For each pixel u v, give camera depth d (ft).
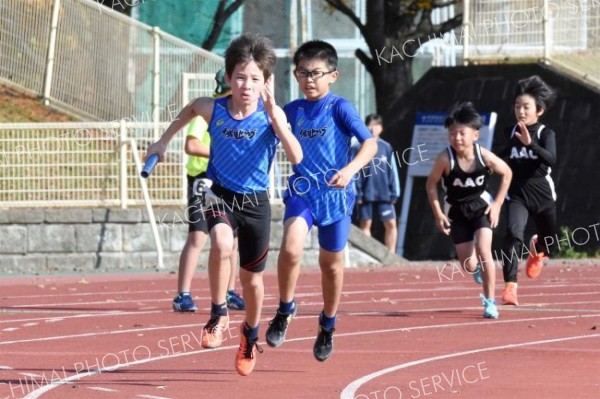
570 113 219.61
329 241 80.07
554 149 126.00
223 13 246.88
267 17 261.24
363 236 197.67
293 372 83.35
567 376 80.69
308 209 80.12
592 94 218.18
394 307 131.95
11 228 188.24
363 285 161.58
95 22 210.79
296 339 102.27
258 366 86.22
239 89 77.46
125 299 144.36
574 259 210.38
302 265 195.52
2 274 183.11
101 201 191.01
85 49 212.84
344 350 95.09
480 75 228.63
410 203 231.30
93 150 191.01
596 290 151.74
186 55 202.69
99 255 189.06
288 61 258.37
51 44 216.74
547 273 179.01
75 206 190.60
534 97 126.31
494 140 225.15
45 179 190.19
